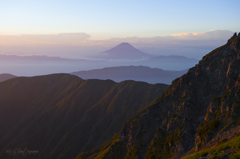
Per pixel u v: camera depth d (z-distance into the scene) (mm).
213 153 20812
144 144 57531
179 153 44031
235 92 42094
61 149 175125
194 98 54250
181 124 49844
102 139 179375
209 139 37812
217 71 55156
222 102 43031
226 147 21141
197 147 39375
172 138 48625
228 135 32500
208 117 44250
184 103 53375
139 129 63594
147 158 50406
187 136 45781
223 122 38531
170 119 55031
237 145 19734
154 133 59000
